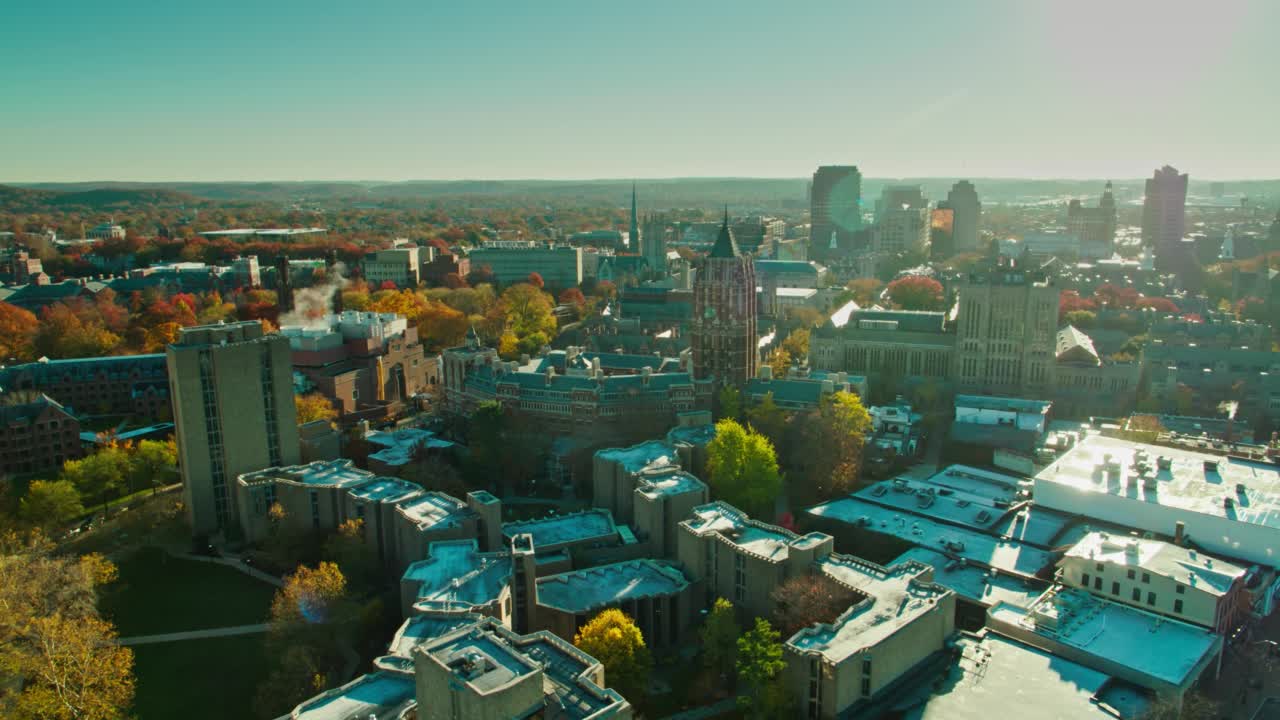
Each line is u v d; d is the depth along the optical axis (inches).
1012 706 5590.6
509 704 4212.6
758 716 5723.4
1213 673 6235.2
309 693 5944.9
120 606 7682.1
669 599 7155.5
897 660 5836.6
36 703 5654.5
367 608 6850.4
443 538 7534.5
